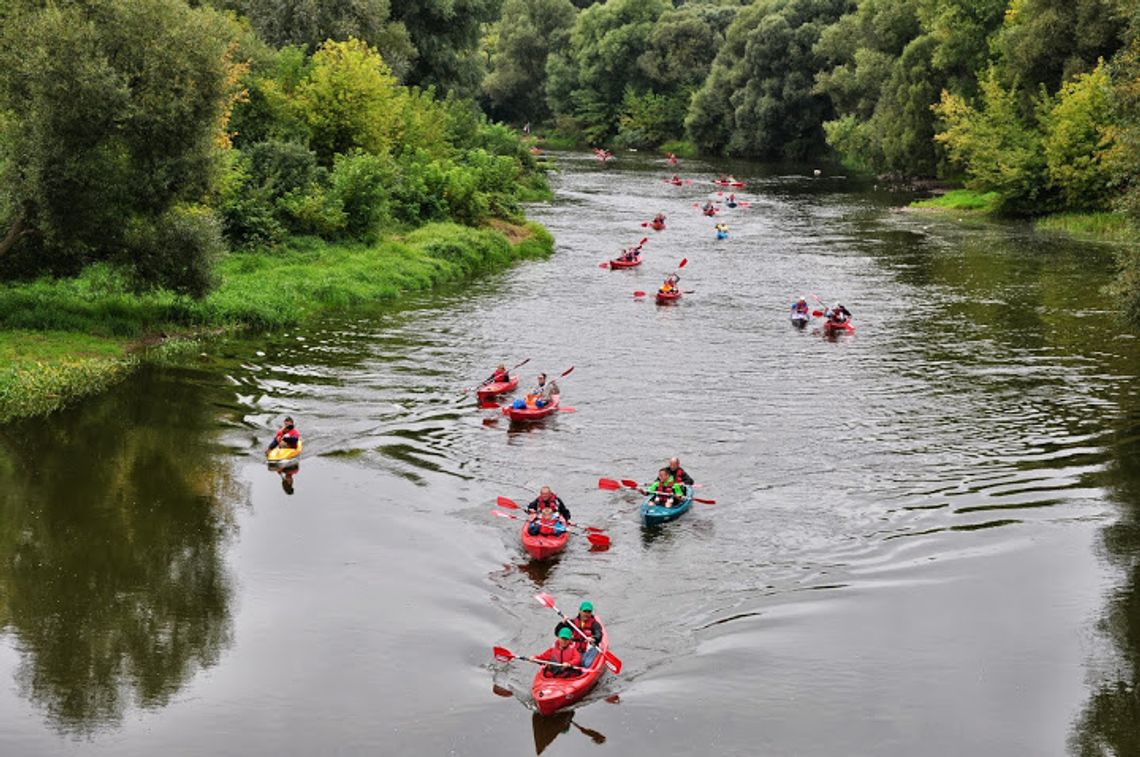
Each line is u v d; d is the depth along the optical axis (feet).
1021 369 110.42
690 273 167.94
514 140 272.10
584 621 55.21
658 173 336.90
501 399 98.84
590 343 120.98
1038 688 52.95
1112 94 104.27
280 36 209.56
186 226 107.65
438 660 55.57
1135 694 52.44
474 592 63.05
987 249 192.24
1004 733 49.29
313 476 79.92
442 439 88.43
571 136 464.65
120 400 95.45
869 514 73.92
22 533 68.23
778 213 244.22
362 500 75.82
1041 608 60.85
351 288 139.03
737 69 385.91
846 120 320.50
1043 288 154.92
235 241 148.97
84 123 96.73
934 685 53.16
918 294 151.43
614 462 84.02
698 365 111.96
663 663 55.36
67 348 105.29
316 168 163.32
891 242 201.36
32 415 90.79
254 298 126.93
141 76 100.37
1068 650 56.54
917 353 117.50
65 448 83.51
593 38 453.58
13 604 59.47
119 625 57.88
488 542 69.72
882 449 86.53
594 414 95.40
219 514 72.74
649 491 76.28
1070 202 223.30
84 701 50.90
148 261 106.42
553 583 64.28
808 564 66.59
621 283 158.20
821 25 361.51
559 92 465.88
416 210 179.11
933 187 294.87
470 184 185.06
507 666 55.26
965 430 90.99
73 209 98.89
